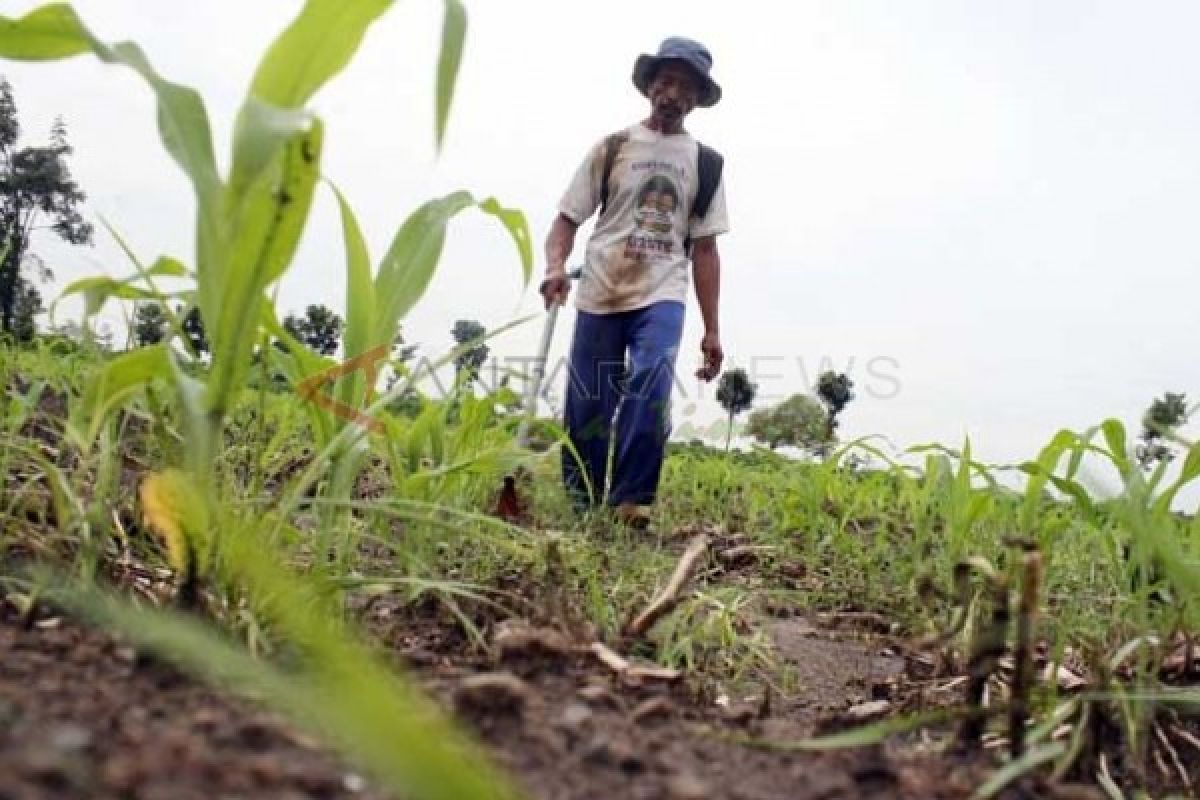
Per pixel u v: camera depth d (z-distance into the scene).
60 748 0.76
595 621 1.79
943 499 2.60
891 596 2.68
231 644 1.16
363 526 1.87
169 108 1.22
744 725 1.26
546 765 0.98
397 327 1.61
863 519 3.81
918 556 2.68
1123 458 1.69
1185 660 1.71
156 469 1.89
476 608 1.73
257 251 1.19
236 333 1.21
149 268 1.51
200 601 1.25
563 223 4.41
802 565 3.09
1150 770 1.40
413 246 1.67
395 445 2.01
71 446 1.90
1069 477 1.85
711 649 1.91
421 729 0.66
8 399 2.12
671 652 1.69
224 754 0.81
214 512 1.25
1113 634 1.93
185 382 1.26
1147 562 1.51
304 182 1.17
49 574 1.28
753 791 1.01
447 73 1.02
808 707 1.74
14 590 1.33
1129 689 1.53
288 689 0.82
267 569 0.89
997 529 2.73
